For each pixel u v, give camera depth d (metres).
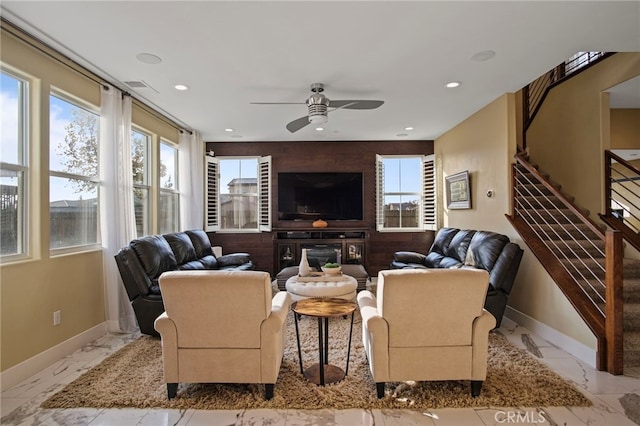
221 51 2.82
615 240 2.59
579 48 2.80
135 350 3.03
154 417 2.07
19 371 2.50
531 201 4.46
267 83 3.51
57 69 2.89
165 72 3.23
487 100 4.18
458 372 2.22
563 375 2.57
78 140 3.24
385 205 6.46
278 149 6.44
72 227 3.18
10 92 2.57
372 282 5.96
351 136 6.07
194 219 5.52
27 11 2.25
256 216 6.52
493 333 3.45
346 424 2.00
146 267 3.43
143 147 4.46
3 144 2.51
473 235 4.35
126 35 2.57
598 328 2.72
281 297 2.61
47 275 2.78
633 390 2.36
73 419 2.05
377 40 2.65
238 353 2.21
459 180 5.16
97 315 3.37
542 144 5.26
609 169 4.17
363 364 2.73
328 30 2.50
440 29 2.49
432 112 4.64
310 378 2.49
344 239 6.20
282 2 2.16
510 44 2.72
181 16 2.31
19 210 2.63
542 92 5.22
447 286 2.13
